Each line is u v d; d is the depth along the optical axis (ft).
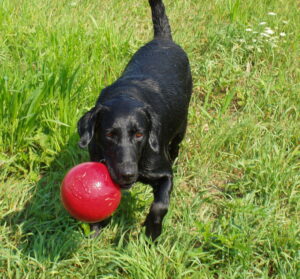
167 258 9.29
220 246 9.49
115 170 8.89
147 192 10.43
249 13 15.85
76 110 11.10
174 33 14.11
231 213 10.13
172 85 10.52
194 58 13.56
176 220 10.13
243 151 11.47
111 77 12.32
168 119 10.20
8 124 10.80
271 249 9.64
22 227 9.79
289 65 13.51
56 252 9.37
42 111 10.97
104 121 9.18
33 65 12.22
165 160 9.75
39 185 10.35
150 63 10.68
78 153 10.83
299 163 10.96
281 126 11.85
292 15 15.79
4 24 13.51
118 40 13.21
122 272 9.33
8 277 9.13
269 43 13.67
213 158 11.23
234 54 13.53
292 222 9.89
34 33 13.28
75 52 12.47
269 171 10.69
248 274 9.33
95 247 9.50
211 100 12.68
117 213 10.10
